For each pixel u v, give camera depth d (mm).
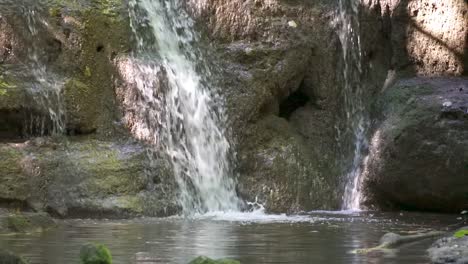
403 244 10891
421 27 18641
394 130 17266
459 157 16219
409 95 17844
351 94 19219
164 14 18297
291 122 18891
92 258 7242
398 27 18969
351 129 19000
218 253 9945
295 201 17375
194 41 18453
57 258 9383
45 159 15219
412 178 16938
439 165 16484
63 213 14789
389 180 17344
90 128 16562
